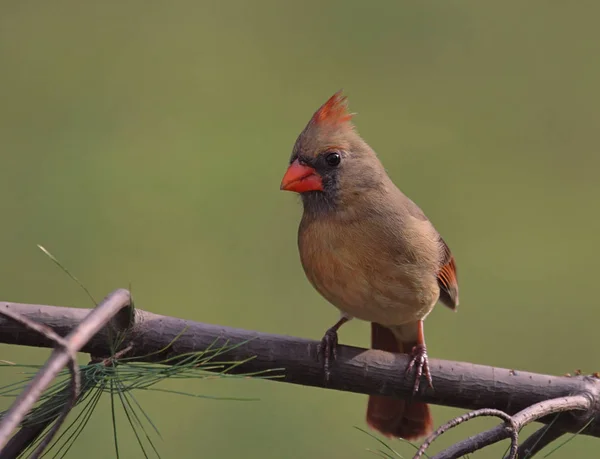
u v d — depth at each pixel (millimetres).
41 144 11258
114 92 12180
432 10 13672
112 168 11141
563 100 12477
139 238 10359
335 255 6543
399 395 6039
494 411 4469
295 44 13125
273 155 11469
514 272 10602
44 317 5445
